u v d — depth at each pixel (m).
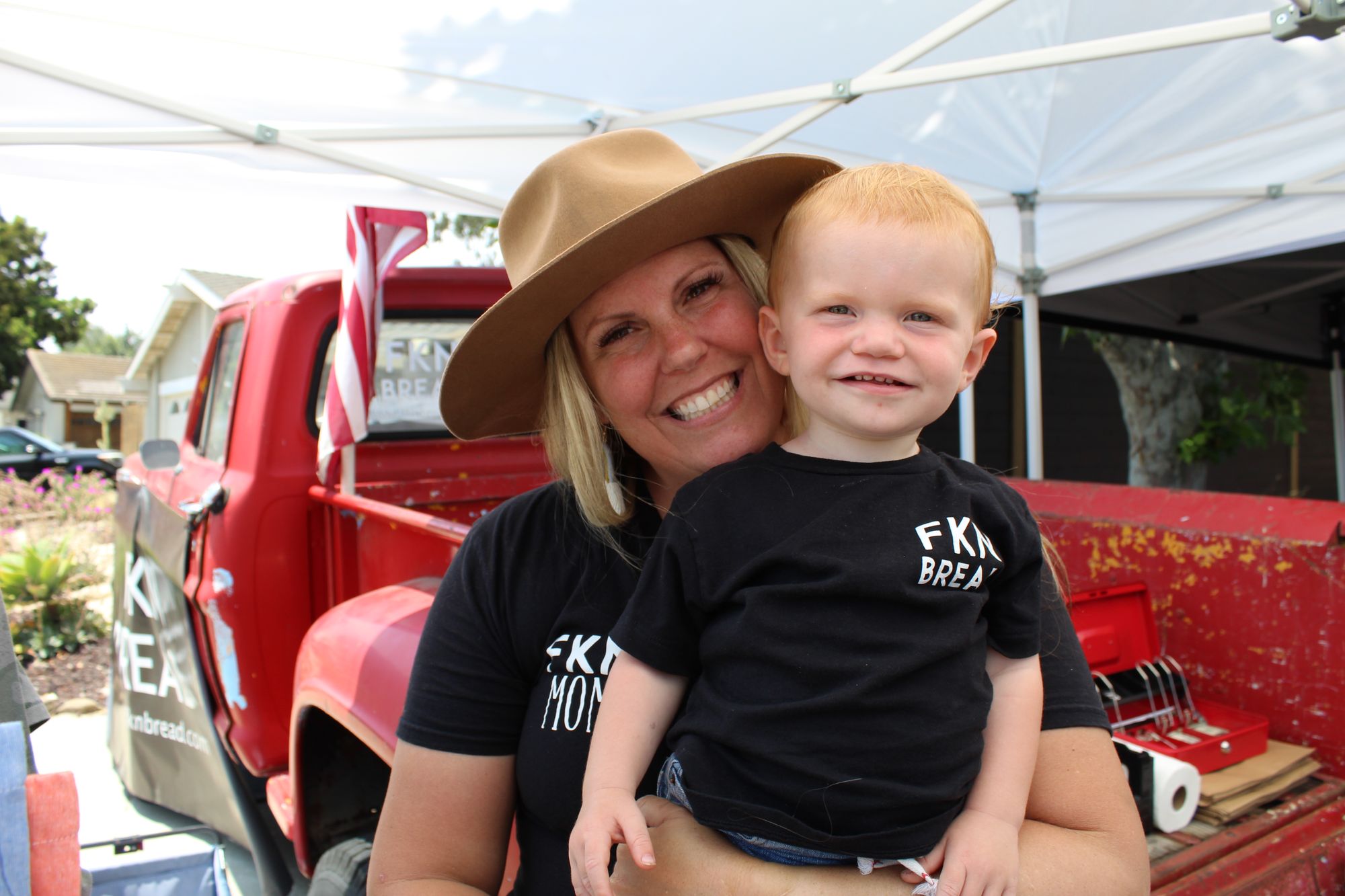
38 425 43.03
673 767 1.08
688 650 1.11
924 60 3.01
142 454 3.12
